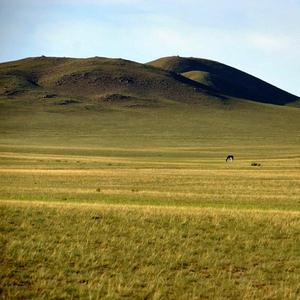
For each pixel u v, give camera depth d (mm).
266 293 68812
